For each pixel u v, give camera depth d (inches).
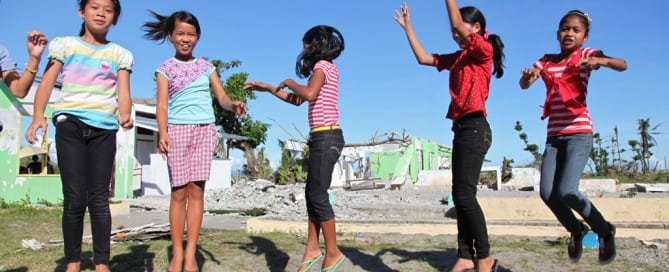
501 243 252.8
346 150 1012.5
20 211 398.3
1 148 471.5
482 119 155.1
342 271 187.9
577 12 163.5
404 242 267.4
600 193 533.0
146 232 262.4
